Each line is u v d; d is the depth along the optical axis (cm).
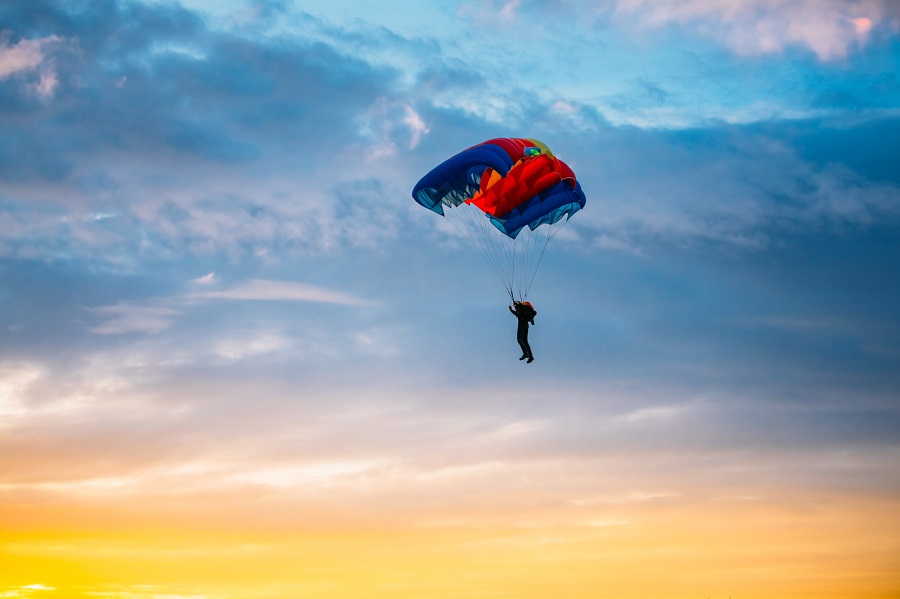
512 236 3494
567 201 3469
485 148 3444
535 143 3528
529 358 3278
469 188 3441
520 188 3400
